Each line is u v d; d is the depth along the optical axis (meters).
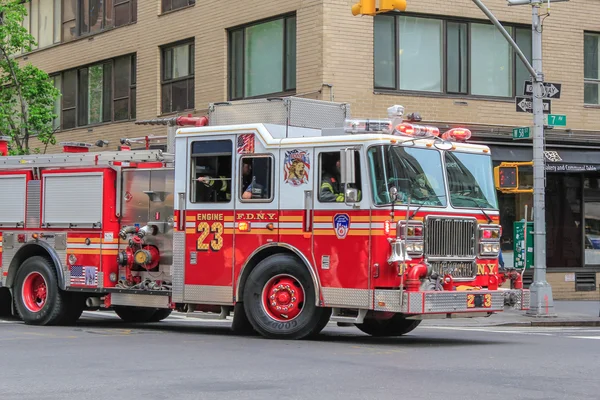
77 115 34.38
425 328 18.70
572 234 27.72
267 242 14.71
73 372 10.55
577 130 27.41
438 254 14.23
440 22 26.06
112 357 11.95
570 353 12.99
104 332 15.87
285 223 14.55
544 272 21.84
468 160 15.11
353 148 13.97
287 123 15.28
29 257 18.05
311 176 14.35
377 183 13.80
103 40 32.81
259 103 15.65
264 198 14.80
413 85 25.67
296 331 14.34
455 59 26.23
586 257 27.84
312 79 24.64
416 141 14.27
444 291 13.93
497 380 10.12
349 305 13.90
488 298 14.55
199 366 11.08
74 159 17.34
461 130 15.25
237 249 15.02
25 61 36.66
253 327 14.77
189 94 29.31
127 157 16.80
